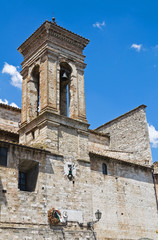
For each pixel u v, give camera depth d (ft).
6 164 91.66
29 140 110.52
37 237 89.10
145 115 149.07
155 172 144.05
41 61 115.75
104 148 154.92
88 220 102.17
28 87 119.55
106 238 110.93
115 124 160.04
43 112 105.60
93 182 115.75
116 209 118.73
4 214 86.33
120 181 125.18
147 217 128.06
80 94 119.14
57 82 113.09
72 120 110.93
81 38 125.70
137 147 146.61
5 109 132.67
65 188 100.78
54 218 93.66
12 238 84.74
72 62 121.49
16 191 90.53
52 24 117.60
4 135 116.67
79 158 108.17
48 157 100.53
